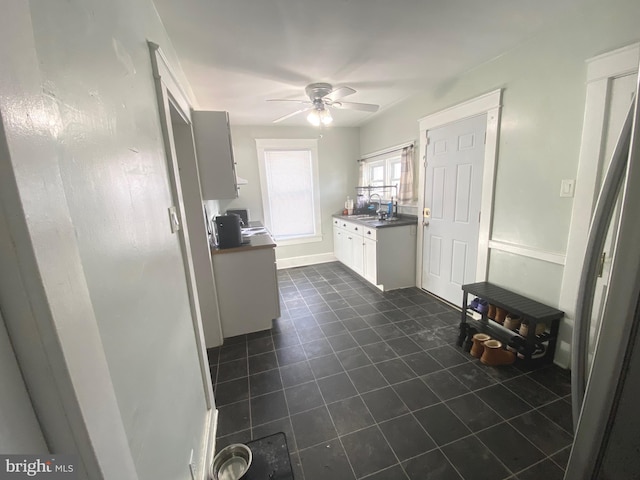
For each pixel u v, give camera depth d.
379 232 3.24
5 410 0.35
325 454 1.34
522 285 2.12
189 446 1.06
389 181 3.98
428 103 2.92
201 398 1.37
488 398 1.64
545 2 1.54
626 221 0.52
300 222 4.66
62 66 0.46
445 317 2.68
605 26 1.51
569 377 1.79
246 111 3.34
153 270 0.85
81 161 0.50
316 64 2.13
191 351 1.26
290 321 2.75
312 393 1.75
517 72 2.00
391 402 1.64
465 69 2.37
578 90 1.67
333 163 4.61
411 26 1.69
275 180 4.44
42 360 0.38
